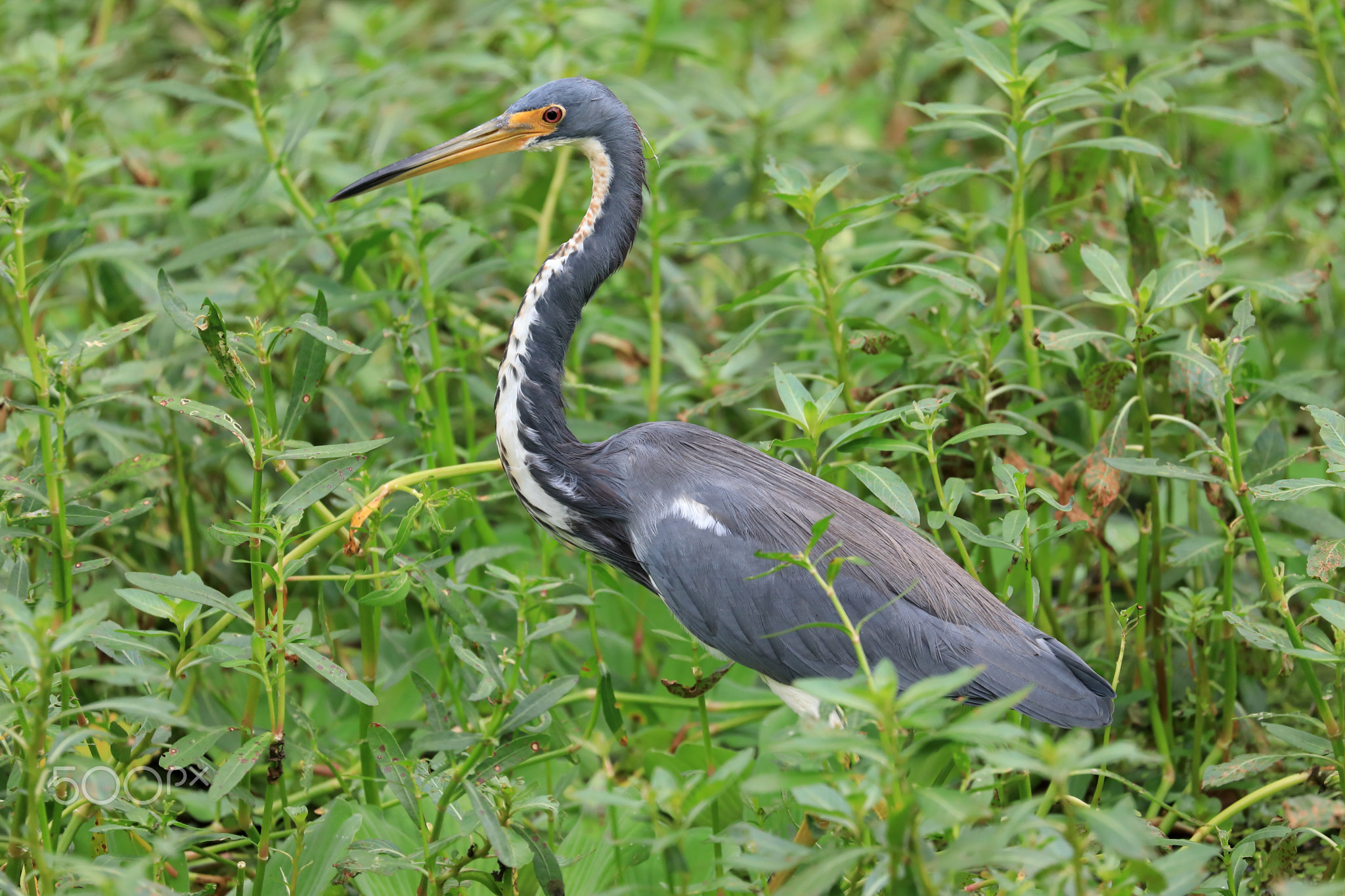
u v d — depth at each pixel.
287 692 9.91
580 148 9.61
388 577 8.28
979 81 15.64
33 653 5.94
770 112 14.70
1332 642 8.45
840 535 8.52
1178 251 12.59
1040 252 9.99
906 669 8.31
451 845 7.56
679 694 8.25
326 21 19.64
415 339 11.08
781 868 5.59
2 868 7.28
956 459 10.20
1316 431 11.24
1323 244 12.68
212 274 14.29
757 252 12.65
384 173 9.80
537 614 10.12
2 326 12.20
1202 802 9.20
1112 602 10.12
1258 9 16.48
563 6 14.84
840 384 8.63
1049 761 5.21
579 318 9.48
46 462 7.54
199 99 11.80
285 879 7.91
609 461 9.15
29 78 14.43
